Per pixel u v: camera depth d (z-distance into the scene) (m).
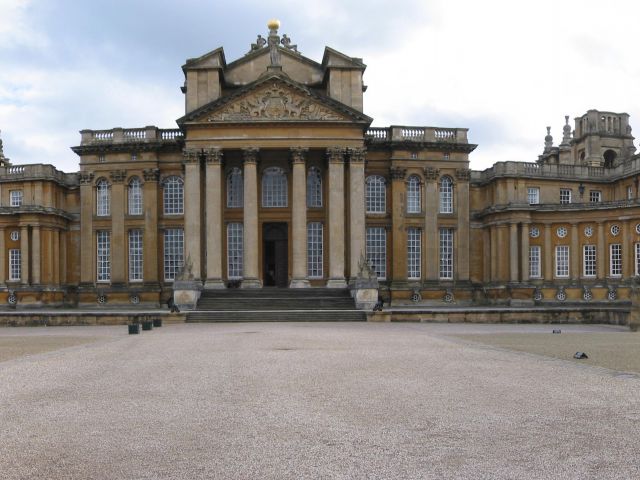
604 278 66.38
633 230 64.62
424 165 67.50
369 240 67.44
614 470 10.24
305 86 60.16
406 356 24.28
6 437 12.42
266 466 10.50
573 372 19.97
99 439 12.20
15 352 26.83
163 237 67.06
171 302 53.78
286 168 64.62
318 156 64.50
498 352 25.64
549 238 68.56
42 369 21.27
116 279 66.75
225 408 14.78
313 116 60.25
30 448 11.65
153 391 16.98
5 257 67.69
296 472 10.20
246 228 59.62
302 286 58.84
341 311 48.38
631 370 20.47
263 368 21.03
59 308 66.81
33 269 65.94
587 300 65.94
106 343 30.62
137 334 36.50
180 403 15.39
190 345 29.09
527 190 69.69
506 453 11.16
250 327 40.97
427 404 15.10
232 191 65.19
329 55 63.09
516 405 14.96
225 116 60.09
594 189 72.38
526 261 67.31
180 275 52.47
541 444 11.70
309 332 36.19
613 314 45.56
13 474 10.18
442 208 68.44
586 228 67.69
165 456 11.09
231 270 64.38
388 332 36.47
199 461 10.80
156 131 67.38
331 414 14.09
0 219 67.44
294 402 15.38
